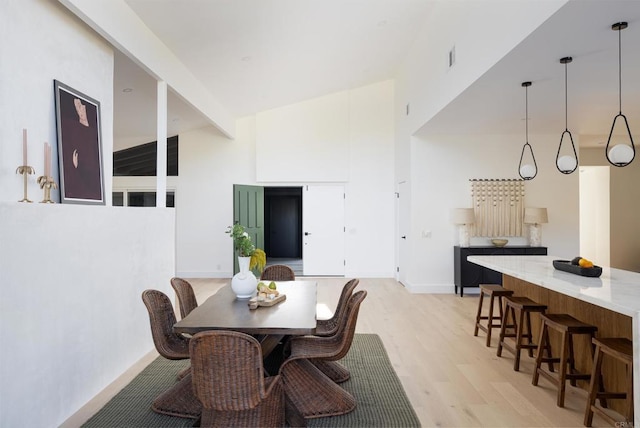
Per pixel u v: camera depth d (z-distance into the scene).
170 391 2.68
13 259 2.17
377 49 6.26
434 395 2.91
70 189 2.94
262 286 3.17
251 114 8.20
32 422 2.29
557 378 3.19
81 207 2.80
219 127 7.06
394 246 8.21
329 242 8.30
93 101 3.29
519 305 3.37
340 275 8.30
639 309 2.06
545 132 6.31
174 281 3.27
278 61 5.65
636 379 2.03
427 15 5.41
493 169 6.51
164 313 2.88
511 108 4.86
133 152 7.91
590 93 4.27
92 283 2.92
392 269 8.23
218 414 2.19
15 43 2.51
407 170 6.93
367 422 2.53
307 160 8.19
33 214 2.32
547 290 3.61
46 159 2.66
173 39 4.38
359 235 8.27
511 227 6.46
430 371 3.35
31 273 2.30
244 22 4.31
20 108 2.55
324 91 7.86
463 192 6.54
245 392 1.95
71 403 2.64
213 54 4.96
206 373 1.96
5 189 2.44
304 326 2.36
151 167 7.90
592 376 2.47
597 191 8.84
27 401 2.26
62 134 2.88
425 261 6.60
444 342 4.12
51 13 2.83
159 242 4.10
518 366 3.39
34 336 2.32
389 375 3.25
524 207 6.45
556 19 2.63
